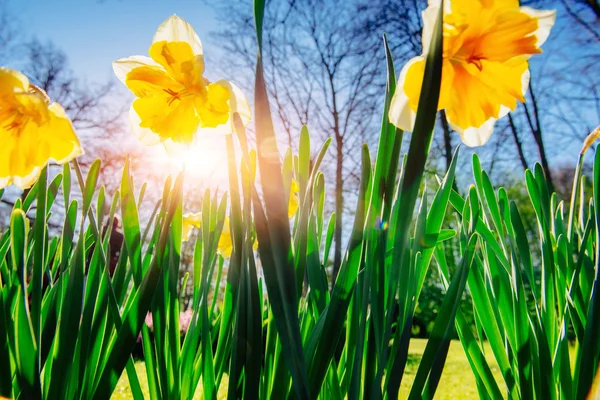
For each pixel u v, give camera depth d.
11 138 0.22
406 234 0.21
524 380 0.28
